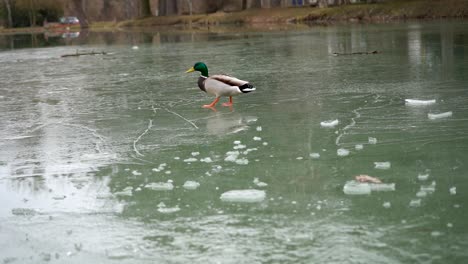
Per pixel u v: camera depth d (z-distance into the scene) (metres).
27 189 5.65
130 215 4.80
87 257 4.08
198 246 4.13
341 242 4.05
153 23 62.22
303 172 5.67
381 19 39.09
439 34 21.69
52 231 4.58
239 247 4.07
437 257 3.76
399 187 5.10
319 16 44.25
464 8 35.00
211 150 6.68
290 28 36.34
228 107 9.30
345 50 18.12
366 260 3.77
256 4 58.22
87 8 94.75
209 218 4.63
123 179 5.78
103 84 13.25
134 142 7.27
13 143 7.59
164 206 4.95
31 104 10.80
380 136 6.86
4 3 76.56
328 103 9.09
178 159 6.38
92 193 5.41
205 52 21.09
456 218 4.36
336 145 6.57
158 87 12.17
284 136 7.12
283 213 4.65
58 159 6.68
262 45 22.70
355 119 7.84
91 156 6.71
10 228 4.68
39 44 36.91
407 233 4.14
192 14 65.81
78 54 23.77
